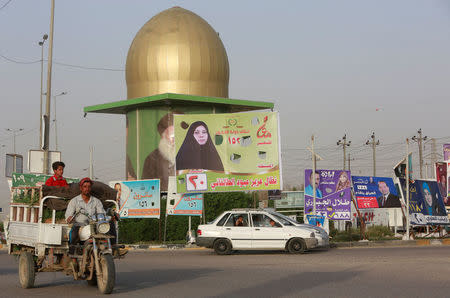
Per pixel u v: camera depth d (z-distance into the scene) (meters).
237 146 28.86
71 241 11.63
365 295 10.30
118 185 28.86
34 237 11.88
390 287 11.39
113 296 10.54
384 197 30.73
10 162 29.23
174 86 37.59
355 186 30.03
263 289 11.22
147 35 38.53
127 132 38.62
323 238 22.59
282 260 18.81
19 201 12.96
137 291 11.17
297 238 22.11
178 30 38.22
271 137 28.75
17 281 13.53
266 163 28.66
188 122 28.95
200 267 16.45
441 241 29.41
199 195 28.48
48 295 10.91
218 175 28.64
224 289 11.29
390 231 35.47
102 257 10.87
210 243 22.34
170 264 17.72
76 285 12.59
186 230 30.69
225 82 39.38
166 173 36.34
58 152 26.41
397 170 30.64
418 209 31.27
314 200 28.27
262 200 45.12
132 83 38.66
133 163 37.81
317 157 28.62
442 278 12.91
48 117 26.80
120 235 29.94
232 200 32.12
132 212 28.55
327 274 13.91
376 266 15.89
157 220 30.62
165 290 11.26
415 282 12.18
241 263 17.77
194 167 28.67
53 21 28.52
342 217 28.95
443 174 40.47
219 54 38.88
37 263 12.44
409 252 21.92
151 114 37.16
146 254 23.06
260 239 22.20
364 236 29.98
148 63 37.88
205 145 28.80
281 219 22.88
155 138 36.88
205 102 36.62
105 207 12.74
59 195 11.79
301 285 11.81
